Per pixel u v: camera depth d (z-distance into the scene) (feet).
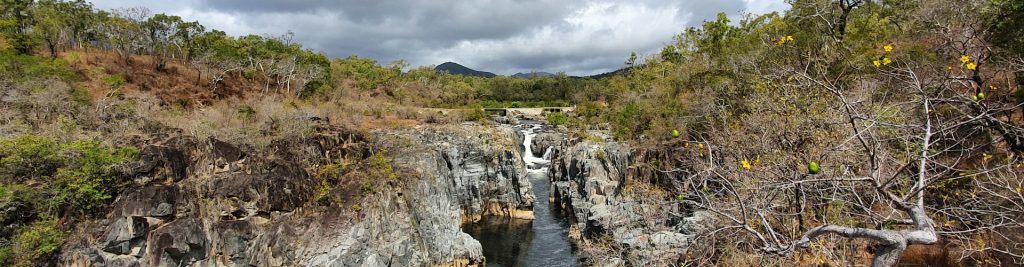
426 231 88.63
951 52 45.24
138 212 63.52
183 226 64.85
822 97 39.88
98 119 89.30
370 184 80.23
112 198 65.41
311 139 90.79
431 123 161.58
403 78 290.76
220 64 163.22
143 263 62.69
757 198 27.02
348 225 73.26
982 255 31.07
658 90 124.98
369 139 105.40
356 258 71.20
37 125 81.87
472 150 130.52
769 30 99.14
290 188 75.36
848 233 16.02
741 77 81.05
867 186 25.76
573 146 136.46
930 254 41.78
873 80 44.96
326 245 71.36
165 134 83.71
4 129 73.87
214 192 71.41
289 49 207.82
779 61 67.00
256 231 71.41
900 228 33.81
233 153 78.95
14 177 61.82
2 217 57.26
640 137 106.22
